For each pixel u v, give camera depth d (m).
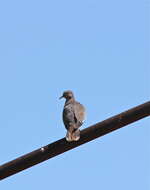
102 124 11.82
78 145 12.30
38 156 12.20
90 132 12.00
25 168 12.30
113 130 11.88
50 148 12.23
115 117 11.67
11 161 12.22
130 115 11.45
